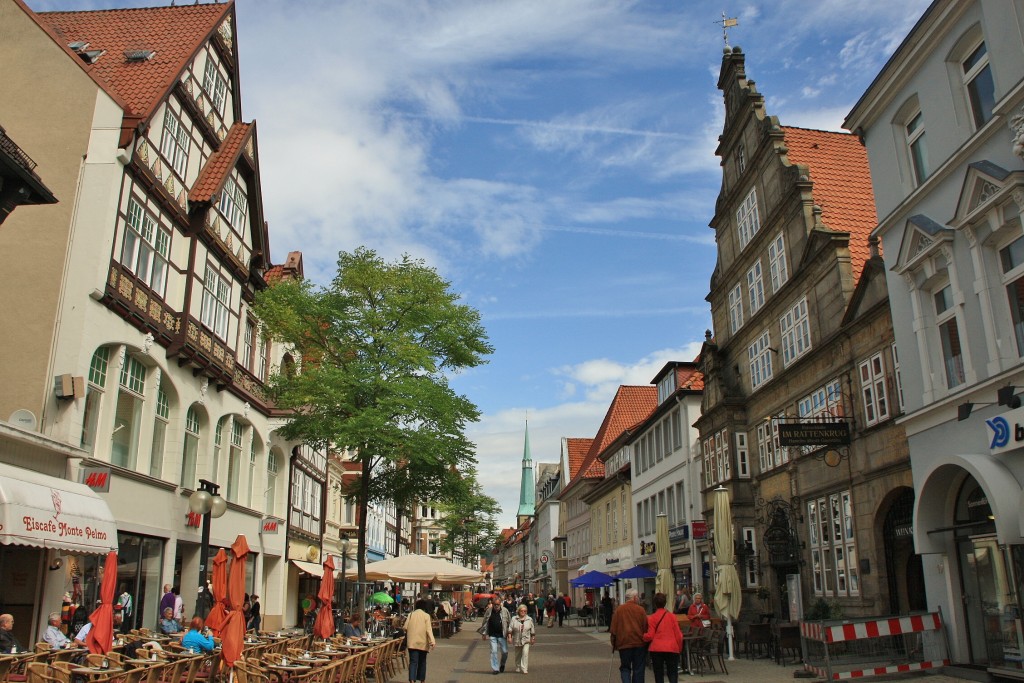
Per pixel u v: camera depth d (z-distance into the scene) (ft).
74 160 61.98
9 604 53.98
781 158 80.33
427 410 84.02
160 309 70.44
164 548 72.79
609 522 173.17
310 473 127.44
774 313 81.66
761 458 85.61
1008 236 42.57
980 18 44.24
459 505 101.60
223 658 37.40
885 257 54.39
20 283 59.00
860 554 61.87
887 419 57.52
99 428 62.54
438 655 81.76
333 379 82.48
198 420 82.17
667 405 123.34
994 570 44.21
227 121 88.63
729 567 69.05
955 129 47.01
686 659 57.21
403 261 91.71
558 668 66.44
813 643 50.26
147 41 80.07
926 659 46.37
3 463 49.06
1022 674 40.09
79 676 33.45
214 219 82.17
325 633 59.41
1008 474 40.52
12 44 63.98
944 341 48.67
